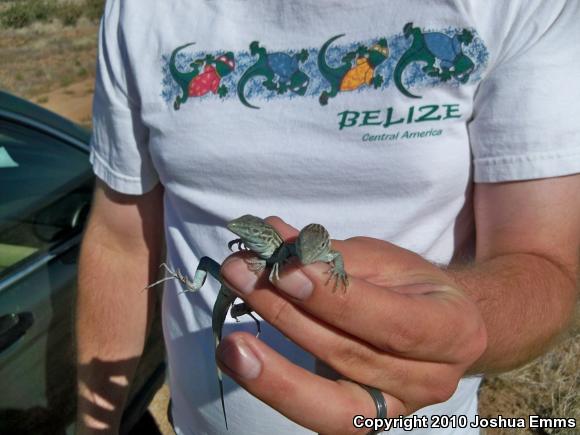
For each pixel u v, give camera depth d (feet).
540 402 3.29
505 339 1.18
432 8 1.42
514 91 1.34
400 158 1.47
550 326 1.26
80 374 2.13
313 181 1.56
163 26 1.69
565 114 1.31
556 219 1.34
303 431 1.71
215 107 1.62
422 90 1.45
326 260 0.97
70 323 2.70
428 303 0.95
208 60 1.63
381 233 1.55
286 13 1.55
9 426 2.26
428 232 1.55
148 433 3.44
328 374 1.24
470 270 1.31
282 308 0.95
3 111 2.86
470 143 1.49
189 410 1.92
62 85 15.94
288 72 1.56
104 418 2.12
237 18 1.61
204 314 1.77
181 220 1.84
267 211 1.64
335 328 0.96
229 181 1.65
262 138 1.57
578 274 1.36
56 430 2.56
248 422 1.74
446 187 1.51
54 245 2.74
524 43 1.35
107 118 1.88
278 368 0.95
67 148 3.18
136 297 2.13
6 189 2.69
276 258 1.03
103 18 1.87
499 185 1.41
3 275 2.41
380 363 0.99
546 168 1.32
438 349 0.98
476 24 1.38
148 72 1.71
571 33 1.33
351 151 1.51
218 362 0.96
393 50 1.47
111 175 1.96
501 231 1.41
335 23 1.51
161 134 1.72
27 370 2.40
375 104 1.48
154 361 3.25
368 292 0.91
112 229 2.08
